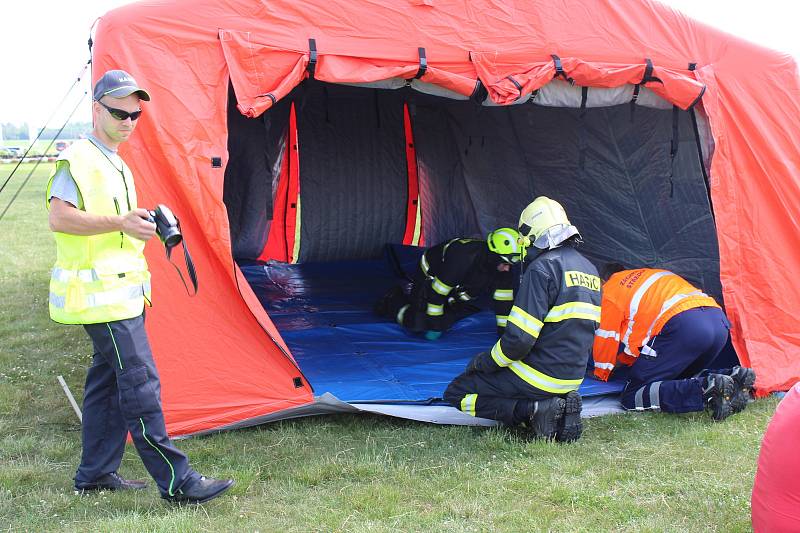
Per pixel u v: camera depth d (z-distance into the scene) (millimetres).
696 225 6816
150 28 4648
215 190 4691
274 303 8203
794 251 6004
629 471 4348
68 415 5277
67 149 3578
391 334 7074
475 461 4496
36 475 4250
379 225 10430
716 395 5109
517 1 5379
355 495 4031
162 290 4738
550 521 3766
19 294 9367
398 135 10227
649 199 7219
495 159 9078
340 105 9805
